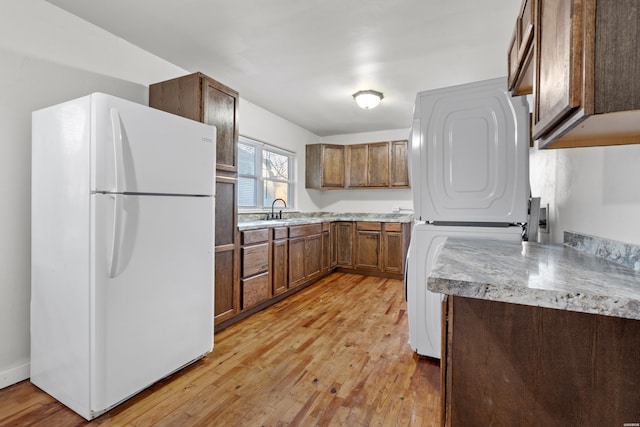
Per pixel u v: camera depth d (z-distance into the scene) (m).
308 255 3.90
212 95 2.39
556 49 0.80
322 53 2.52
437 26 2.13
